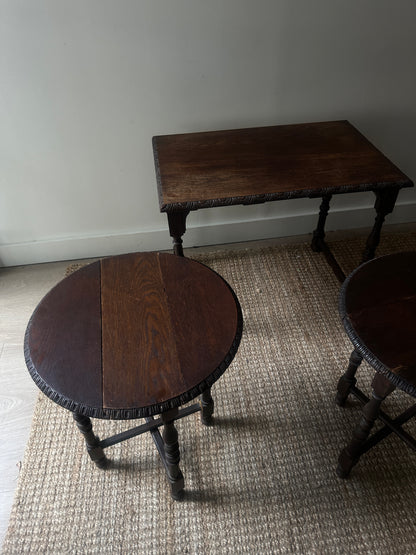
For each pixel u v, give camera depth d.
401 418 1.29
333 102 1.85
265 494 1.29
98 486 1.32
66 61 1.58
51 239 2.10
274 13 1.56
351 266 2.09
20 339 1.79
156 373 0.93
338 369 1.62
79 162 1.86
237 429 1.45
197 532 1.21
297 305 1.88
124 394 0.90
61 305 1.09
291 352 1.68
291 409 1.50
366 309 1.05
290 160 1.57
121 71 1.63
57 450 1.41
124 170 1.91
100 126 1.76
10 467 1.38
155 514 1.25
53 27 1.49
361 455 1.36
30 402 1.56
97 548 1.19
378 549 1.17
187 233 2.18
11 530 1.23
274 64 1.70
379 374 1.01
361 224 2.33
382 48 1.70
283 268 2.07
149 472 1.34
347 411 1.49
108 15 1.49
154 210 2.08
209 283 1.15
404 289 1.11
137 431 1.29
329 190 1.42
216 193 1.41
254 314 1.84
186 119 1.81
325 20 1.60
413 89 1.84
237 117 1.84
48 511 1.26
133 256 1.25
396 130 1.97
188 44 1.60
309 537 1.20
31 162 1.82
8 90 1.61
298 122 1.90
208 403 1.35
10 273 2.12
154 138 1.73
